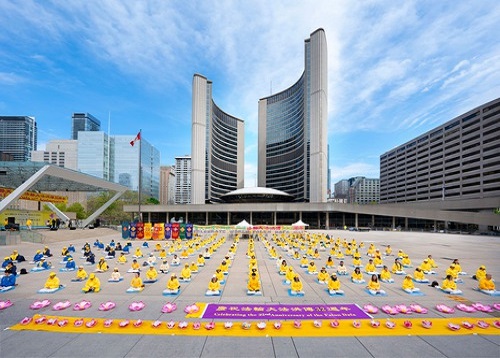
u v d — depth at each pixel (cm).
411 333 880
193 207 8300
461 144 9644
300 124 12850
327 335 865
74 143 19112
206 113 13450
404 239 4591
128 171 17438
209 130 13525
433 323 958
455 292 1321
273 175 15375
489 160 8475
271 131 15750
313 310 1080
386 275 1566
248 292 1291
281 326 928
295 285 1284
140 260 2367
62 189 5800
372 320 966
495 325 926
